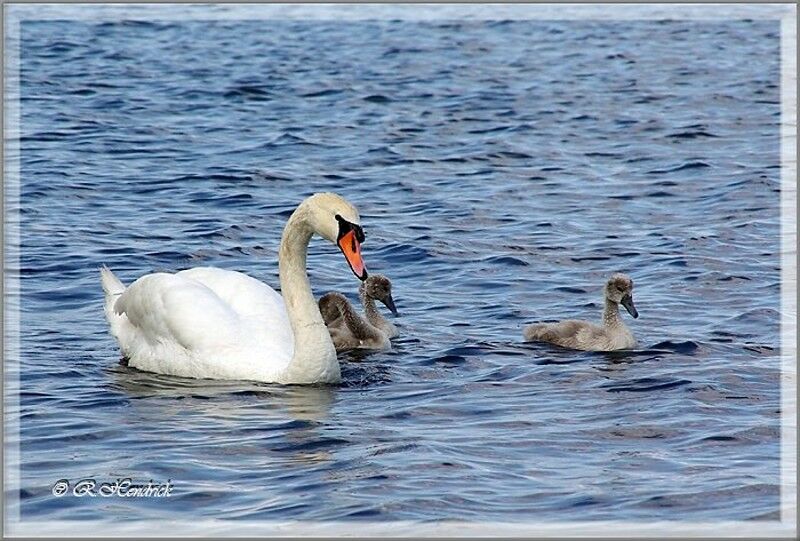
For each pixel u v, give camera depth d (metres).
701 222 23.17
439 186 25.89
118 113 32.00
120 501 11.92
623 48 42.72
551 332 17.03
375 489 12.06
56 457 13.02
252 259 21.14
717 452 13.02
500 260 20.94
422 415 14.24
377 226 22.94
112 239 21.81
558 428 13.73
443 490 12.04
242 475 12.50
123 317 16.95
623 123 31.80
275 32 44.91
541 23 47.72
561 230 22.72
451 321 18.14
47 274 19.95
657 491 12.01
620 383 15.24
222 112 32.50
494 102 34.19
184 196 24.75
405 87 35.97
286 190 25.44
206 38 43.34
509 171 27.17
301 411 14.45
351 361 16.41
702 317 18.06
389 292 17.81
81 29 44.06
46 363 16.30
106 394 15.11
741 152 28.66
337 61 39.62
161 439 13.50
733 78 37.59
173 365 16.03
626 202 24.67
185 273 16.94
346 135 30.28
